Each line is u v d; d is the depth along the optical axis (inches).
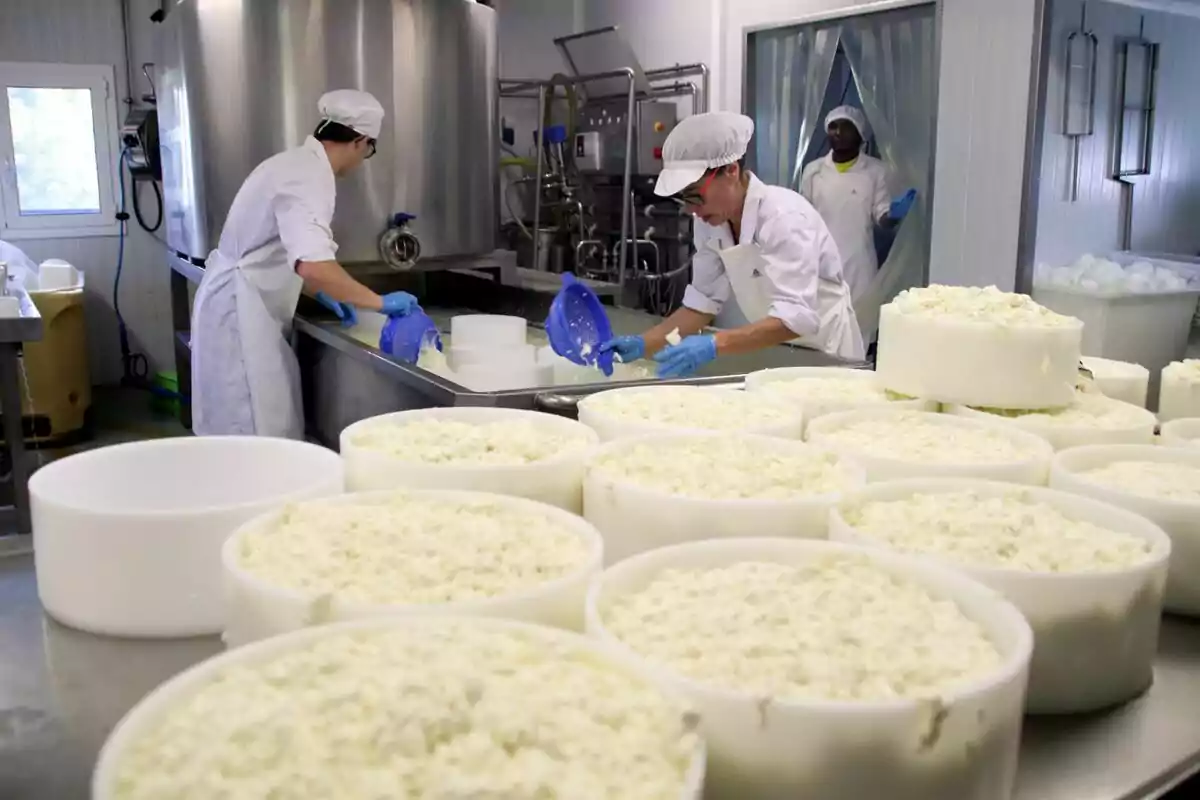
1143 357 129.1
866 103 145.3
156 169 199.8
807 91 154.8
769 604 33.1
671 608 33.5
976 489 45.6
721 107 177.2
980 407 60.0
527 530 40.1
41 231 213.8
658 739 25.6
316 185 113.6
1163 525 43.3
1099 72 128.8
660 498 41.5
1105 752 33.4
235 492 50.3
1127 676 36.7
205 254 135.3
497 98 144.7
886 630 31.7
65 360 184.2
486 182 143.9
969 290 65.8
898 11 138.6
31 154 210.8
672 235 178.4
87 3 209.6
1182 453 51.5
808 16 151.3
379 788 23.4
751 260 105.3
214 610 39.8
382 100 131.3
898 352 62.1
